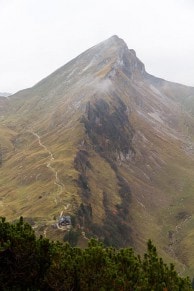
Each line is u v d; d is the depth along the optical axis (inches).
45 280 1362.0
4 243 1350.9
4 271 1402.6
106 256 1355.8
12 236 1398.9
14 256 1398.9
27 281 1408.7
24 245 1391.5
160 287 1291.8
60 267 1343.5
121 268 1344.7
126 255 1391.5
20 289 1374.3
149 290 1272.1
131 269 1344.7
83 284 1298.0
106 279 1280.8
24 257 1395.2
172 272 1365.7
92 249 1347.2
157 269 1354.6
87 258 1330.0
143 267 1386.6
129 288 1278.3
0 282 1384.1
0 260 1398.9
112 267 1317.7
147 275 1339.8
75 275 1332.4
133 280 1314.0
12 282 1405.0
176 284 1344.7
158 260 1408.7
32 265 1412.4
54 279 1339.8
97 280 1289.4
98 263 1326.3
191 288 1378.0
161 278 1333.7
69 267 1336.1
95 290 1283.2
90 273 1307.8
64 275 1326.3
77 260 1354.6
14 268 1408.7
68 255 1364.4
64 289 1327.5
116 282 1267.2
